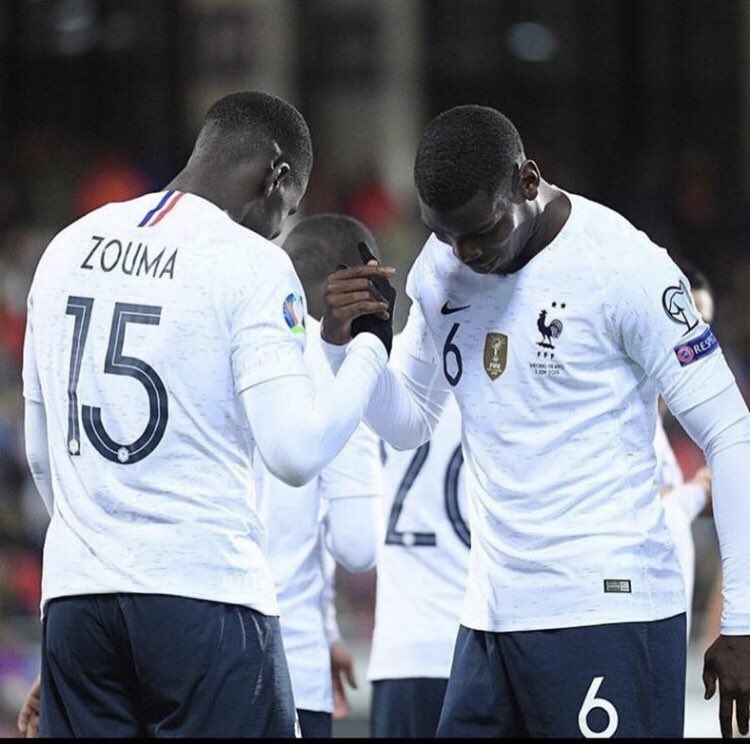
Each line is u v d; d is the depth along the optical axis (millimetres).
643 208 50469
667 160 54156
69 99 53188
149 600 12008
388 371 13633
